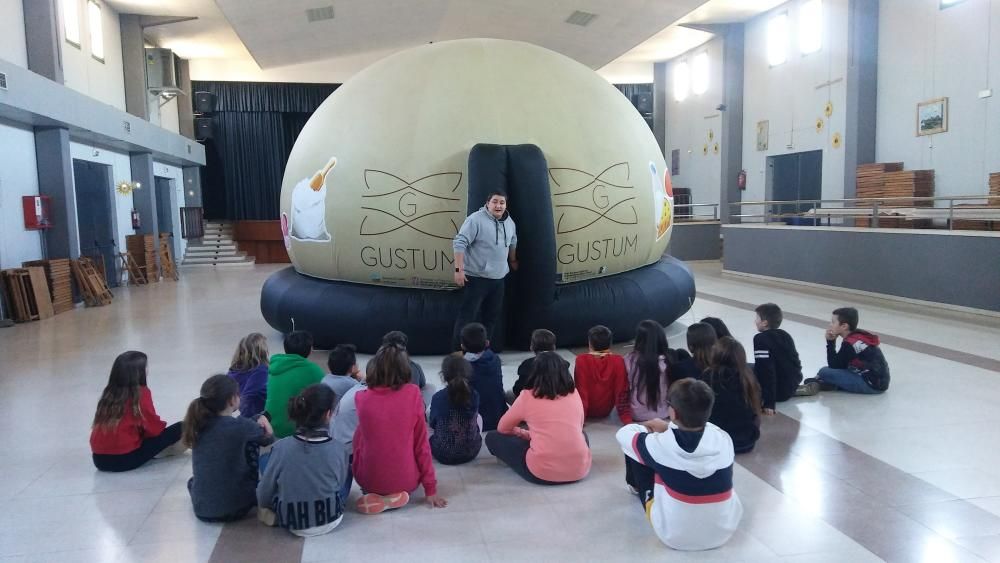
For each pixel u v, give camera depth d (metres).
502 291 6.65
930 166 14.63
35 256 12.66
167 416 5.54
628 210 7.74
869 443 4.60
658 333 4.79
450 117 7.23
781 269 13.90
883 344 7.70
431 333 7.12
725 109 21.28
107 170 16.33
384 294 7.33
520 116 7.30
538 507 3.72
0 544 3.41
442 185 7.07
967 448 4.50
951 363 6.78
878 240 11.35
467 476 4.18
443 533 3.44
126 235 17.17
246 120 24.62
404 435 3.68
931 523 3.47
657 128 25.83
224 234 24.55
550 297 7.08
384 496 3.69
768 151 19.91
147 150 17.55
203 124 23.50
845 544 3.26
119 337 9.20
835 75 17.02
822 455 4.39
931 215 11.28
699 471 3.09
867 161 16.16
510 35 20.67
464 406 4.30
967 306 9.80
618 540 3.34
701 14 19.98
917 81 14.86
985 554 3.16
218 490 3.54
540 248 6.81
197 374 6.93
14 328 10.27
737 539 3.32
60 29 13.58
